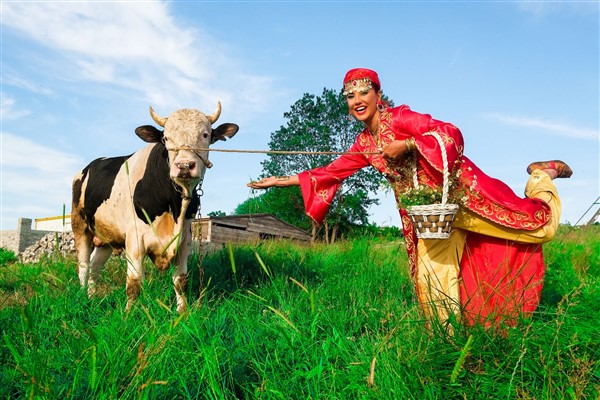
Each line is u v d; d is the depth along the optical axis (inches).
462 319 132.0
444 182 141.0
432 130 151.7
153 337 116.6
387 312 157.8
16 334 150.3
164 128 202.8
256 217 848.9
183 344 122.1
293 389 120.3
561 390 107.2
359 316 169.8
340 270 272.4
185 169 191.6
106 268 287.3
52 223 1371.8
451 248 159.2
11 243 1132.5
